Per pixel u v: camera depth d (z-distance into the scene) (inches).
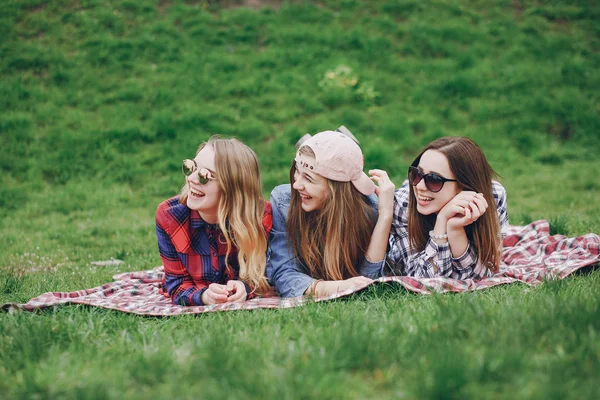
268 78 523.8
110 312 147.3
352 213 167.5
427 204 169.5
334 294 152.2
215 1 592.7
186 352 113.3
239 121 482.0
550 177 436.5
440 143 168.9
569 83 534.9
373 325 119.1
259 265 168.1
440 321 117.9
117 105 486.3
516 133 492.7
